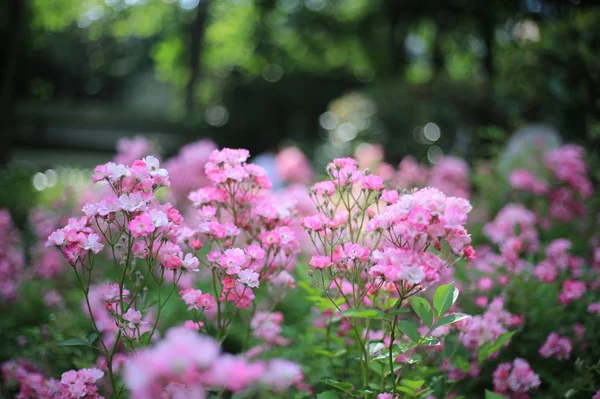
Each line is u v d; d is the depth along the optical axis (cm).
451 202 208
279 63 2055
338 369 273
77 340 222
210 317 302
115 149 1748
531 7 853
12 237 451
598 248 370
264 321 288
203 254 403
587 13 699
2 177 876
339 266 239
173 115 1820
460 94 1145
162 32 1995
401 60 1658
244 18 2012
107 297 228
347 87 2059
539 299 321
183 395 149
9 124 1186
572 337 304
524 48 729
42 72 2159
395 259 197
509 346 305
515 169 549
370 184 241
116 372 276
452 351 286
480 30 1359
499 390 265
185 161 536
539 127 669
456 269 353
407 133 1184
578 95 686
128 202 211
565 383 277
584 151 514
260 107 2002
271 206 255
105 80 2484
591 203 484
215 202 260
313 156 1448
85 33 2156
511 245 348
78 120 1753
